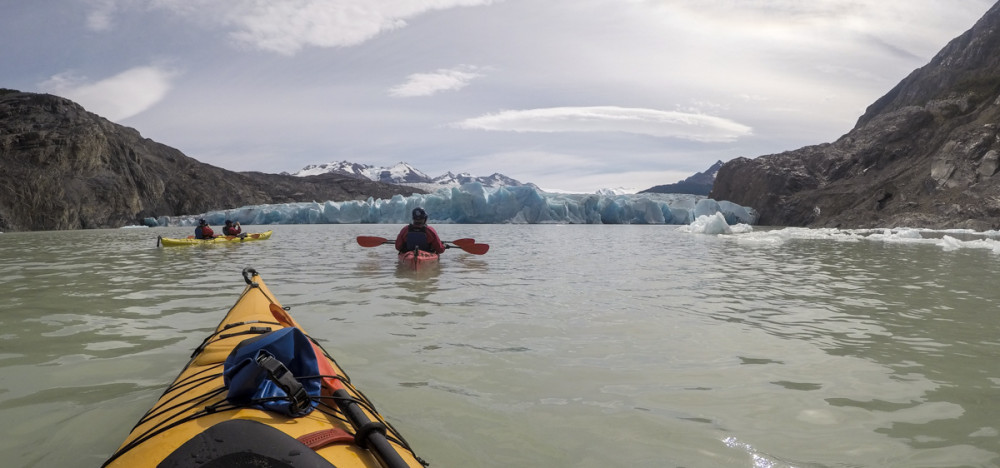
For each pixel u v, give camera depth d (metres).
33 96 40.06
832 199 32.03
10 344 4.05
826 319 4.95
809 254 11.63
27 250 13.88
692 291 6.52
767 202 35.47
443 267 9.05
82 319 4.89
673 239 17.64
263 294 4.09
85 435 2.53
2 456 2.33
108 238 20.92
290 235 21.28
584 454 2.35
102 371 3.43
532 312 5.23
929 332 4.46
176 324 4.70
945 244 14.11
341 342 4.09
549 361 3.64
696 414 2.77
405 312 5.21
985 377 3.32
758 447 2.41
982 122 26.53
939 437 2.49
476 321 4.83
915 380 3.27
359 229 28.28
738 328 4.59
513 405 2.89
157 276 7.95
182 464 1.52
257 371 1.96
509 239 18.02
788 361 3.66
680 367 3.53
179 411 2.00
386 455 1.65
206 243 15.50
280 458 1.54
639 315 5.10
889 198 27.77
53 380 3.26
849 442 2.45
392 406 2.85
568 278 7.68
